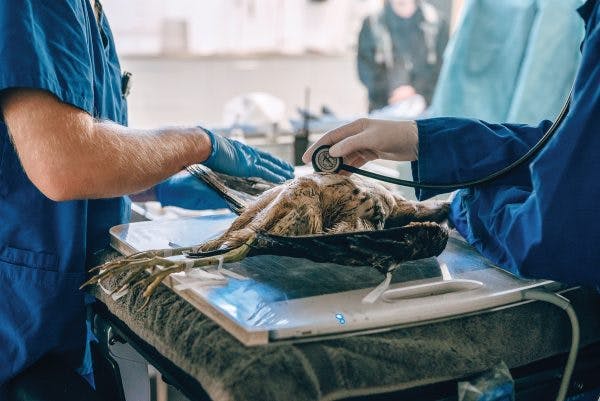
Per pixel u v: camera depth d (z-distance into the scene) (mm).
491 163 1043
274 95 5113
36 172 931
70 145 926
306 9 5203
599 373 975
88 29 1123
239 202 1046
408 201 1075
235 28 5031
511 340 857
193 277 859
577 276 878
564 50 1757
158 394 1189
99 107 1156
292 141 2023
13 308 1104
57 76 943
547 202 864
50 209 1097
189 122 4551
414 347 789
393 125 1051
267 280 872
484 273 946
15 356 1112
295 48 5258
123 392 1056
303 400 718
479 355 827
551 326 897
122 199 1212
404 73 3631
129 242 1019
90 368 1262
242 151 1215
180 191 1386
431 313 810
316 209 921
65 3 982
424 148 1049
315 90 5434
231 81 5176
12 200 1083
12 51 916
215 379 715
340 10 5309
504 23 1872
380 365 770
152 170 1013
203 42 4961
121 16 4734
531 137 1075
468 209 1037
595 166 847
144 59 4898
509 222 945
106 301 990
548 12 1754
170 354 807
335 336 758
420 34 3578
